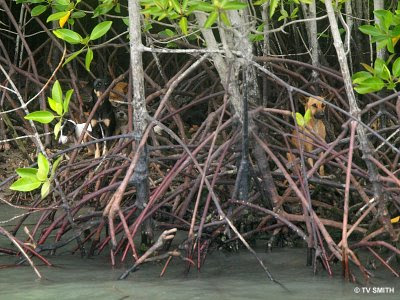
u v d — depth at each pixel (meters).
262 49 13.63
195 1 7.83
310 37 12.98
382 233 8.40
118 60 17.88
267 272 7.76
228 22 7.71
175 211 9.60
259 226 9.09
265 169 9.10
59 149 14.09
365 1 13.83
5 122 14.20
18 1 11.62
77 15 10.93
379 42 9.22
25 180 8.01
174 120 12.48
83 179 11.60
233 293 7.19
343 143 10.06
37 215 11.43
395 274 7.94
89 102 15.47
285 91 13.00
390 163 10.05
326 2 7.79
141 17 10.30
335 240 9.66
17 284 7.60
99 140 8.73
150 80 12.82
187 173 9.57
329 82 13.20
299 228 9.01
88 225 8.98
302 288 7.39
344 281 7.71
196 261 8.65
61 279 7.81
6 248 9.24
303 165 8.39
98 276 7.95
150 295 7.10
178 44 12.07
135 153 8.35
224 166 9.58
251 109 9.41
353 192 9.79
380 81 8.27
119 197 8.19
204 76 14.57
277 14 15.91
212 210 10.30
